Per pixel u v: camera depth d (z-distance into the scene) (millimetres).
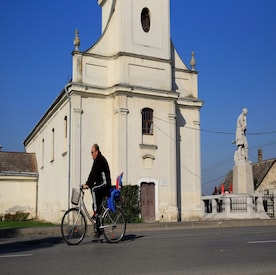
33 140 39594
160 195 25531
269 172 46906
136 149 25188
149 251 8500
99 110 25344
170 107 26531
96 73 25672
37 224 26688
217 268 6625
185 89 28609
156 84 26328
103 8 28547
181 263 7062
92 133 25000
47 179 31125
